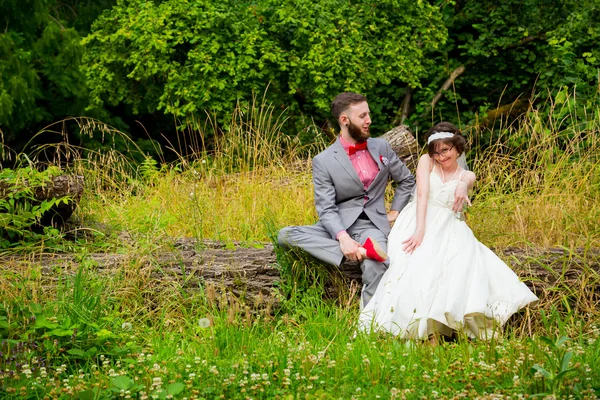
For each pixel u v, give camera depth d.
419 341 4.75
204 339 4.71
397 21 10.48
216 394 3.94
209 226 6.55
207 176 7.62
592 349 4.58
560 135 7.49
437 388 3.97
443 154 5.21
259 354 4.45
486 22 11.50
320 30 9.78
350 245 5.14
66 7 15.48
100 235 5.96
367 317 4.98
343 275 5.40
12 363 4.16
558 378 3.71
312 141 10.17
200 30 9.88
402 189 5.59
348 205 5.40
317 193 5.37
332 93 10.02
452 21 11.52
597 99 8.30
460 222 5.18
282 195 7.03
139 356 4.40
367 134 5.42
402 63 10.16
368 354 4.45
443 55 11.84
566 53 9.20
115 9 10.69
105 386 3.99
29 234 5.67
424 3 10.55
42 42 13.91
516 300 4.93
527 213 6.32
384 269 5.16
